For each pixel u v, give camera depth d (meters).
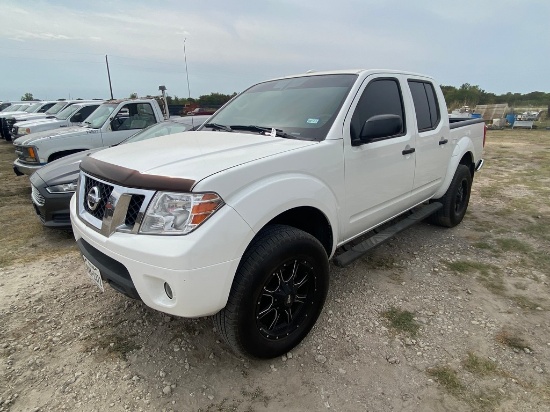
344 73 3.19
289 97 3.22
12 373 2.33
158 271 1.88
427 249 4.14
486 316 2.88
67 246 4.41
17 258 4.06
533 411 2.01
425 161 3.75
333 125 2.69
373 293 3.21
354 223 2.96
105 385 2.23
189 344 2.59
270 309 2.28
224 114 3.53
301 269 2.43
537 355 2.45
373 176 3.02
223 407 2.08
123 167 2.18
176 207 1.91
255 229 2.04
